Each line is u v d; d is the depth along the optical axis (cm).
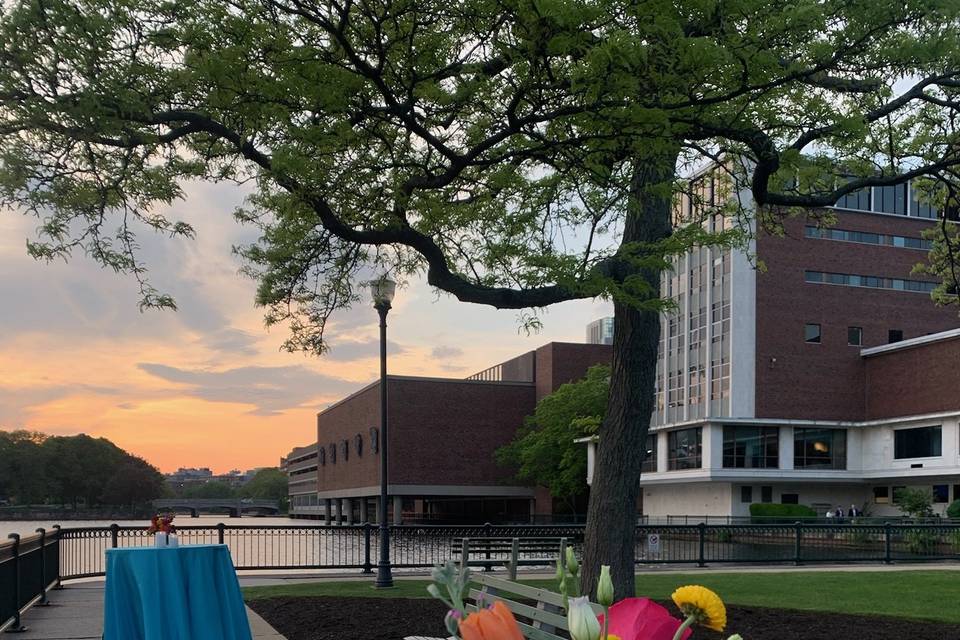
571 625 124
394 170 1002
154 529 975
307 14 797
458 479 7875
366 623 966
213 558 649
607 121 820
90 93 772
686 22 907
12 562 1016
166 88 884
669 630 151
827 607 1149
